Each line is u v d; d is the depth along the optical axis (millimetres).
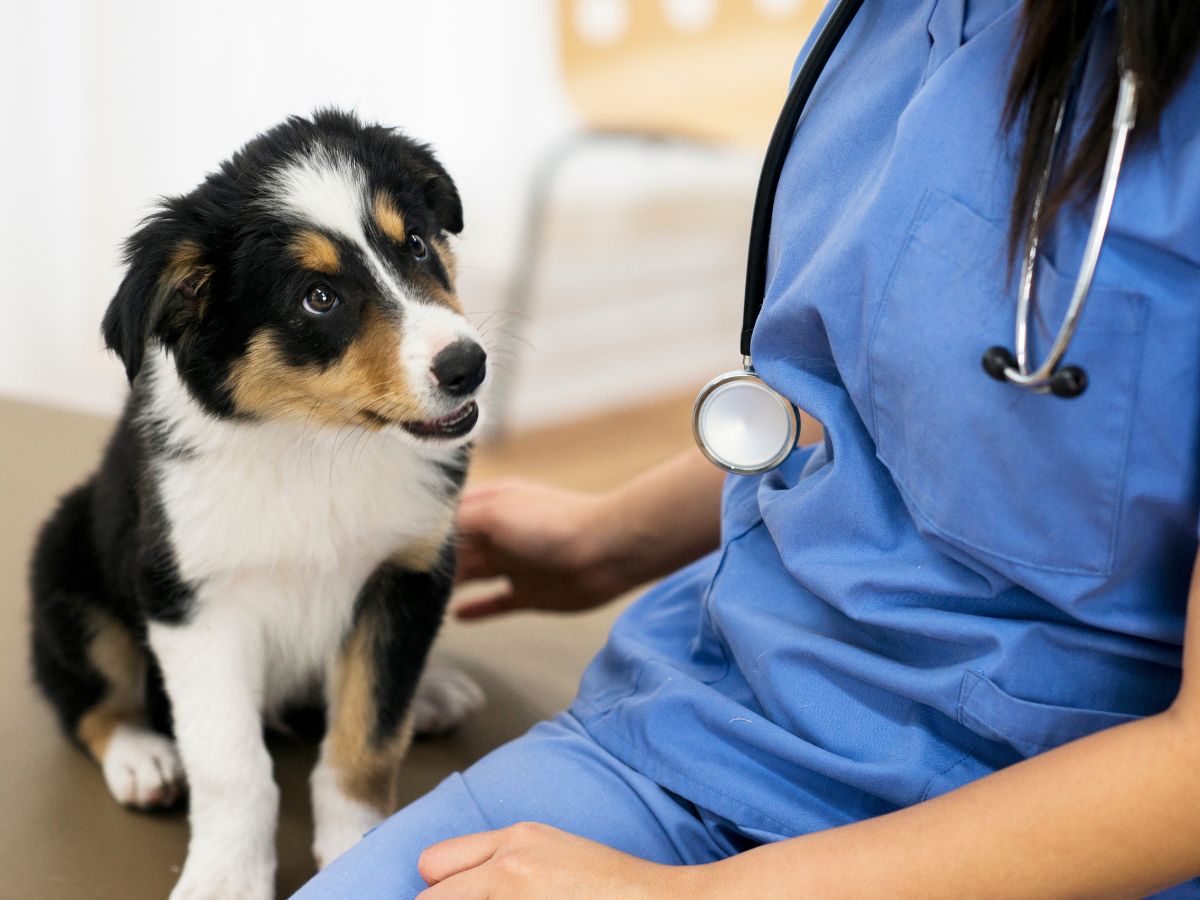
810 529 1051
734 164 4484
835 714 1050
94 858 1307
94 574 1566
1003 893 837
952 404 906
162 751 1454
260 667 1517
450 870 994
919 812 877
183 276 1395
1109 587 901
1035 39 871
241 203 1435
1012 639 944
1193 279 835
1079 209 849
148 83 3393
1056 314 858
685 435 3635
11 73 3221
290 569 1462
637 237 4516
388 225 1476
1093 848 818
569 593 1664
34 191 3307
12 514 1933
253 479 1413
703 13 3818
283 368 1427
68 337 3412
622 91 3658
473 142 4090
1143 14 806
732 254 4539
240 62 3535
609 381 3920
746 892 888
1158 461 856
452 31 3949
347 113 1629
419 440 1416
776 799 1053
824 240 1036
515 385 3678
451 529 1534
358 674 1464
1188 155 833
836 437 1034
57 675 1538
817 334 1039
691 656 1218
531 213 3637
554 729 1213
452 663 1664
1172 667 942
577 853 958
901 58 1029
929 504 945
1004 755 992
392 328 1410
